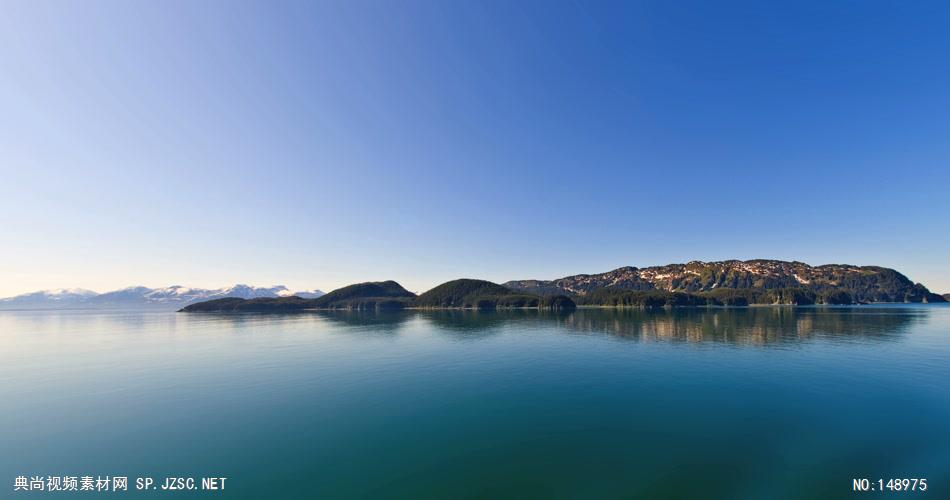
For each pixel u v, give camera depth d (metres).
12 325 190.38
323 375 66.81
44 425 42.78
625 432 39.88
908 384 57.25
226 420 43.94
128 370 71.94
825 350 89.75
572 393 54.16
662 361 77.56
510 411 46.75
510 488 29.39
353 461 34.09
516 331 144.88
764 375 63.88
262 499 28.48
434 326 174.25
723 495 28.09
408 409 47.59
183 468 33.19
